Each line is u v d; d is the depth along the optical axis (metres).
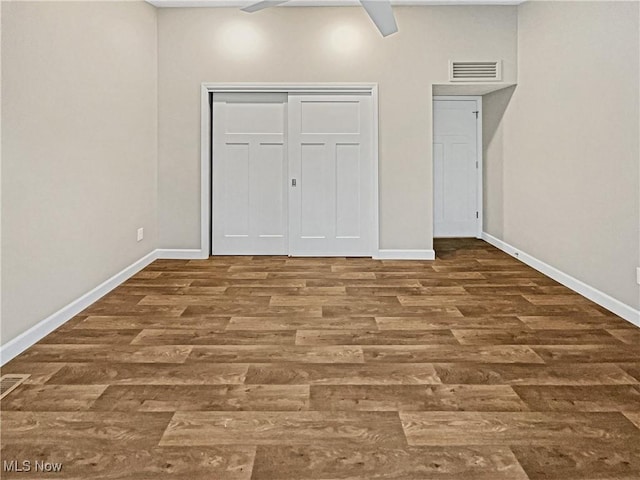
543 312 3.23
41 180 2.75
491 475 1.51
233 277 4.25
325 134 5.10
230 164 5.17
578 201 3.72
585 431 1.77
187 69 4.95
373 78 4.95
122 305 3.39
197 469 1.55
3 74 2.37
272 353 2.53
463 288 3.87
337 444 1.69
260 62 4.94
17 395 2.05
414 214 5.07
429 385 2.15
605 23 3.30
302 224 5.20
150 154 4.80
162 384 2.16
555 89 4.10
